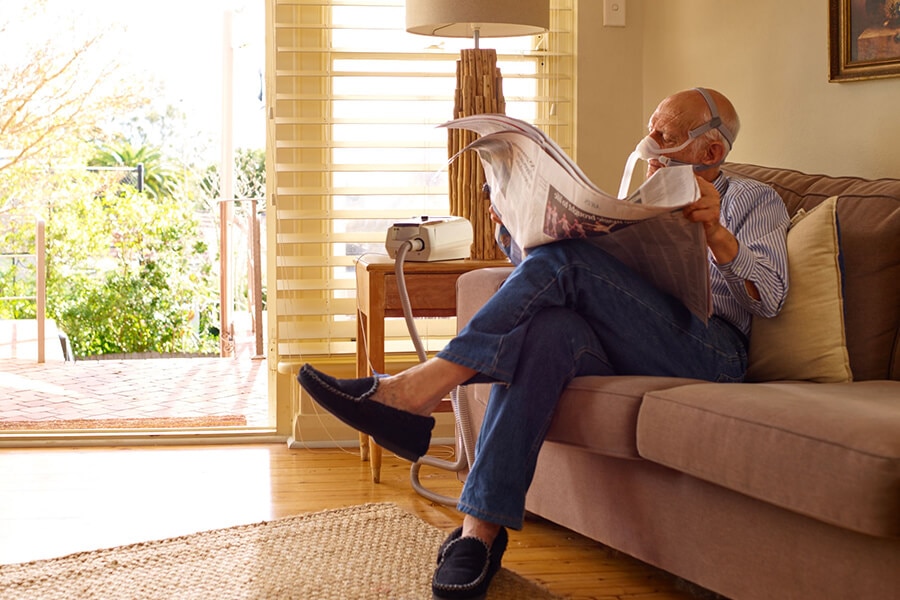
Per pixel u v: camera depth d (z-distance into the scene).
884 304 2.03
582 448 1.87
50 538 2.22
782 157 2.73
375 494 2.62
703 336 2.02
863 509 1.34
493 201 2.15
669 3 3.19
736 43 2.89
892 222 2.05
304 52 3.17
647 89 3.32
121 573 1.96
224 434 3.23
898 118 2.33
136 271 7.04
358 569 2.00
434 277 2.65
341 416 1.87
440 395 1.89
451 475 2.82
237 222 6.00
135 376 4.82
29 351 5.38
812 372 2.00
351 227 3.27
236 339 6.25
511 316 1.89
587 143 3.29
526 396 1.86
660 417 1.70
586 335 1.94
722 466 1.56
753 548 1.63
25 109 7.45
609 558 2.16
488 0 2.73
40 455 3.01
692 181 1.79
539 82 3.33
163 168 9.91
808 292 2.03
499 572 2.02
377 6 3.18
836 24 2.47
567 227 1.90
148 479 2.75
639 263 2.00
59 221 7.05
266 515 2.42
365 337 2.91
